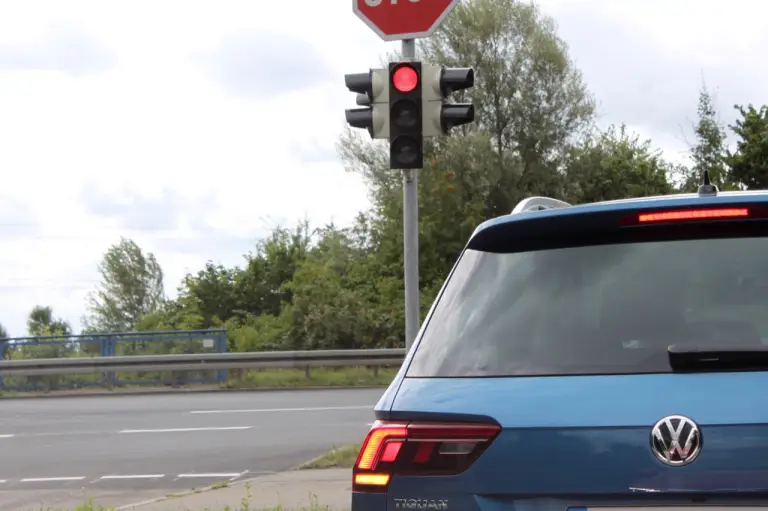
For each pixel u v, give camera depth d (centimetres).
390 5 937
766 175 4581
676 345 340
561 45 4962
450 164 4488
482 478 343
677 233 373
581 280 370
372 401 2094
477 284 387
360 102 989
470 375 357
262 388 2566
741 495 324
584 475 333
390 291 4262
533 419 340
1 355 2777
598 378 342
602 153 5034
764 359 332
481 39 4941
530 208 442
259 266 5572
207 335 2794
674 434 327
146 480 1272
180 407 2114
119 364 2653
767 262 357
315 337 3675
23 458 1488
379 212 4650
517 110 4903
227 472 1301
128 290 8906
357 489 358
